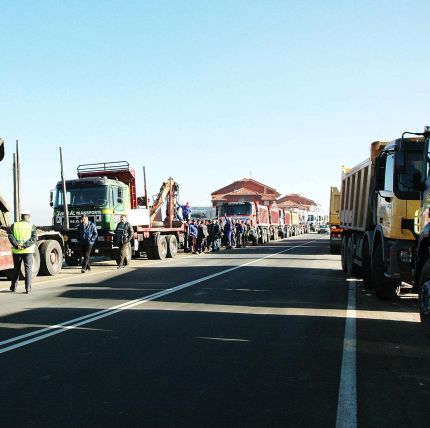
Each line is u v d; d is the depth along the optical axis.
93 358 5.68
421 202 7.50
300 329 7.23
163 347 6.17
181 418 3.95
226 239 31.31
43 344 6.33
